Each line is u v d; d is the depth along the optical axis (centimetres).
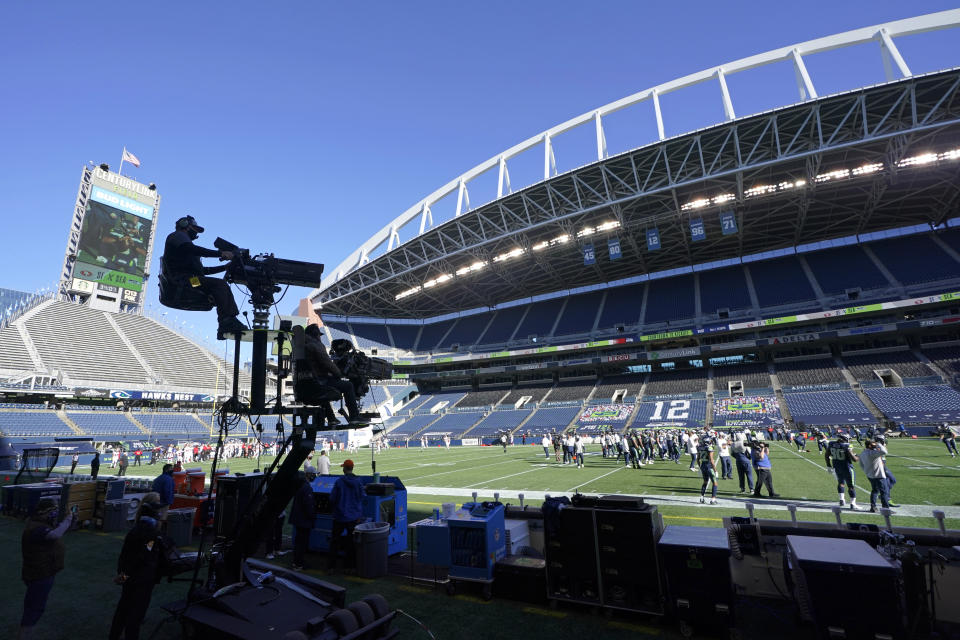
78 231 5481
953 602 461
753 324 4847
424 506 1298
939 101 3138
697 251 5847
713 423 4272
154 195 6100
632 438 2255
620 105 4300
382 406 6284
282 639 406
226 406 451
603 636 515
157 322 5950
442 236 5272
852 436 3466
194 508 1046
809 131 3716
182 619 463
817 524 569
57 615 603
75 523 1109
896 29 3450
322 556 853
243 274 452
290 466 469
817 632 434
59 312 5016
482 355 6306
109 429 4178
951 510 1042
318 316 6800
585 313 6506
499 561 654
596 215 4825
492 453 3691
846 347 4894
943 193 4462
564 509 602
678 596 513
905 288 4584
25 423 3753
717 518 1030
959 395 3700
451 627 543
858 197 4488
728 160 3875
